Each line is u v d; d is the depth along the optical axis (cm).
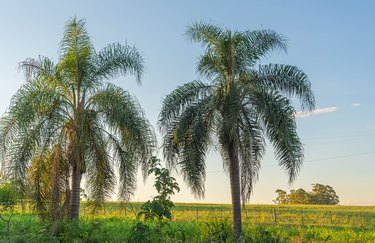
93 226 1275
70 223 1257
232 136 1477
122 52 1549
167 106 1555
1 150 1375
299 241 1870
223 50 1510
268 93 1493
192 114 1539
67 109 1484
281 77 1492
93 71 1519
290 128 1399
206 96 1564
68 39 1530
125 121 1425
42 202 1448
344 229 2530
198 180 1505
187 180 1505
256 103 1484
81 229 1229
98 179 1580
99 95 1483
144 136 1467
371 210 4459
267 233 1554
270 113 1423
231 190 1531
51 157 1464
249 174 1605
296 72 1495
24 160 1386
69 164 1438
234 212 1511
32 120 1353
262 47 1551
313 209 4588
